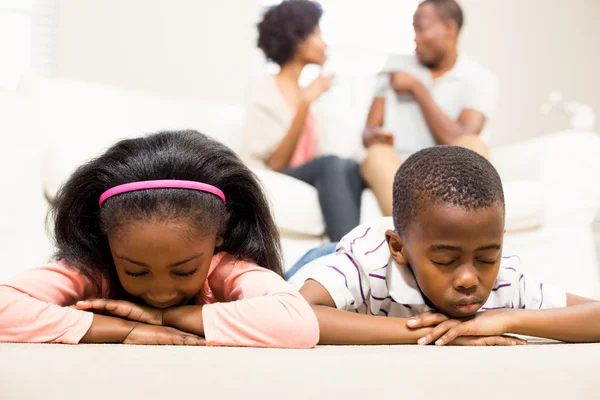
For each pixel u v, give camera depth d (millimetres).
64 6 2477
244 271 876
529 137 2918
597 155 2008
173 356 583
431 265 836
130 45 2520
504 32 2918
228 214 887
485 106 2045
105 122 1785
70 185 866
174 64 2559
